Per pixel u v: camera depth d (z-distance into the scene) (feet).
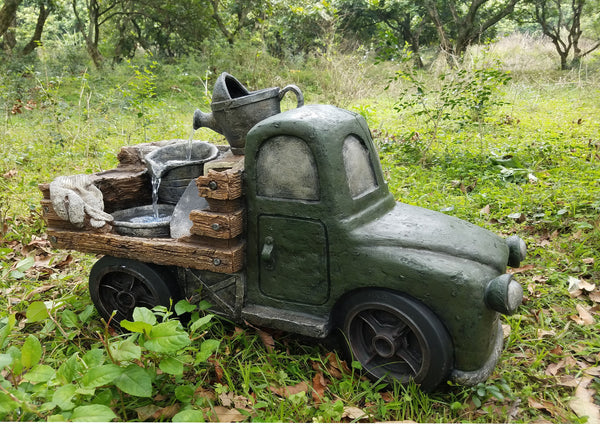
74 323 8.03
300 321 8.12
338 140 7.75
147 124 23.93
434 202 14.80
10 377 7.16
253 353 8.61
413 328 7.33
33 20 93.20
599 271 10.98
